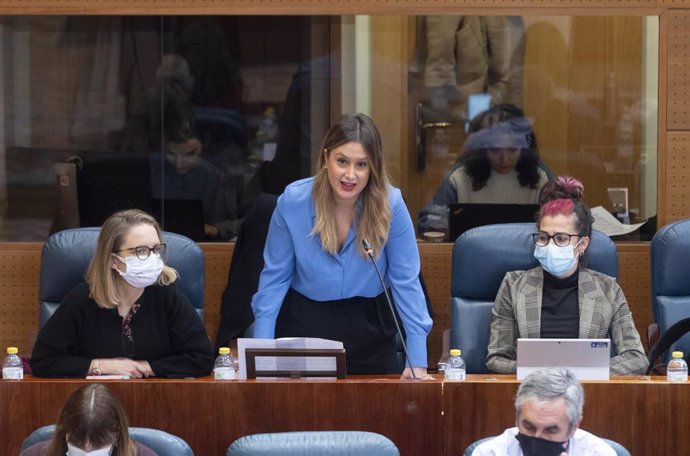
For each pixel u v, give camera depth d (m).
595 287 13.38
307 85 16.03
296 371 11.46
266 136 16.09
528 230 13.85
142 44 16.06
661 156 15.97
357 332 12.62
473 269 13.83
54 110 16.12
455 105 15.96
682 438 11.30
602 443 9.80
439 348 16.00
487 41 15.87
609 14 15.87
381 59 15.95
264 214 14.73
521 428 9.42
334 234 12.14
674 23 15.87
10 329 16.30
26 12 16.00
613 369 12.87
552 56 15.89
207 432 11.40
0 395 11.50
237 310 14.65
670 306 14.00
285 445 10.09
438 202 15.98
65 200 16.22
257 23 16.00
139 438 10.27
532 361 11.45
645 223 16.03
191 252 13.98
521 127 15.95
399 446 11.37
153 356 12.58
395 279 12.49
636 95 15.95
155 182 16.17
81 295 12.51
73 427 9.62
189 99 16.11
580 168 16.00
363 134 11.88
